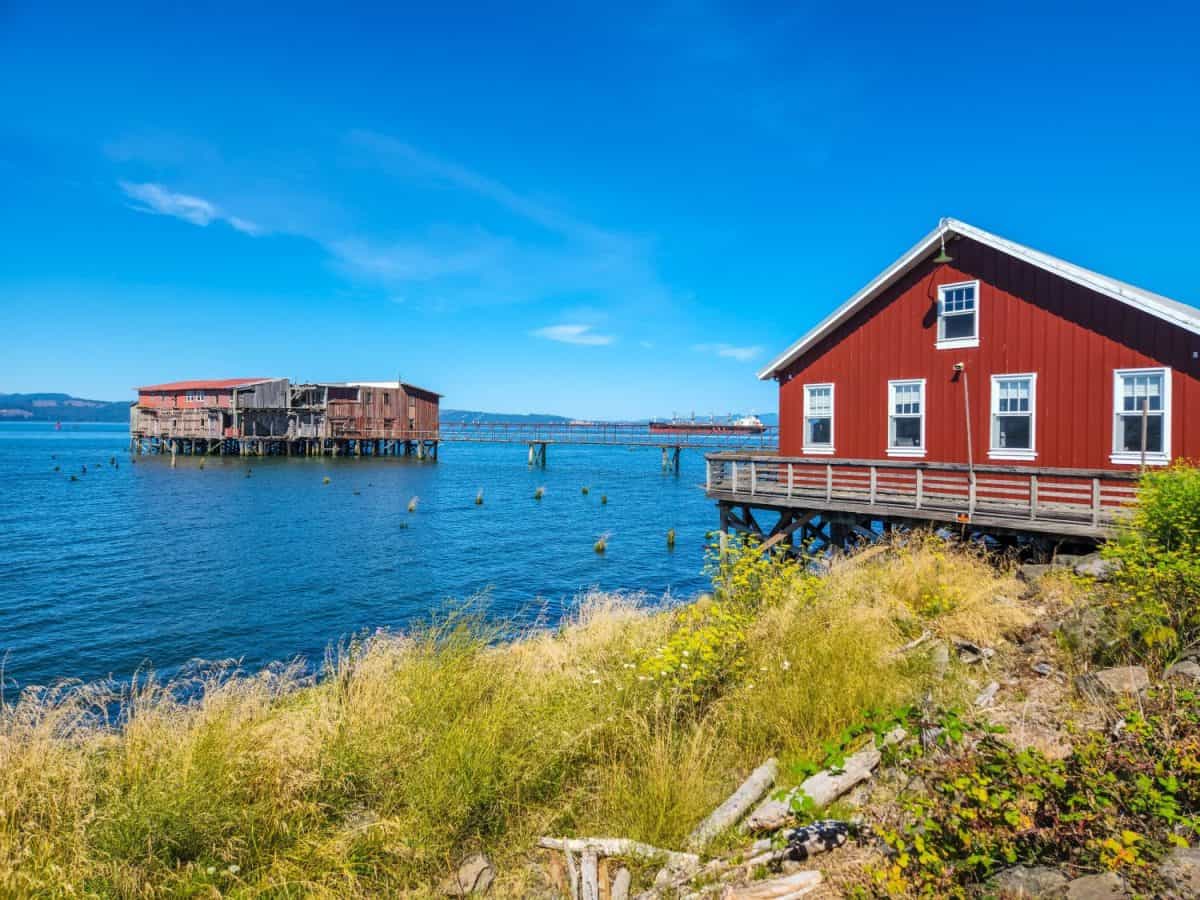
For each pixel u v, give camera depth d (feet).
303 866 14.33
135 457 223.71
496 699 19.49
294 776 16.08
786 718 18.19
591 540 87.86
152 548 78.89
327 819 15.72
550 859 14.61
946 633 23.58
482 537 88.99
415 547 81.10
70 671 41.50
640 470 209.87
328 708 19.66
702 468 220.64
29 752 15.67
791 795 14.75
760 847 13.58
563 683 21.17
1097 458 44.45
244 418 220.02
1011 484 47.34
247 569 68.69
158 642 46.98
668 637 25.61
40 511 107.14
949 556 34.30
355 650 24.54
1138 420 43.01
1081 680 18.11
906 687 19.24
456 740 16.90
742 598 29.14
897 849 12.01
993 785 12.02
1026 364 47.37
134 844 13.70
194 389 222.07
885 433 54.34
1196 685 15.56
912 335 53.06
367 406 220.84
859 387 55.88
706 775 16.60
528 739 17.80
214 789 15.16
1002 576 33.68
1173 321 40.96
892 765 15.35
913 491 52.26
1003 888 10.35
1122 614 20.63
